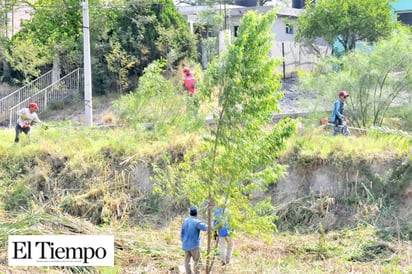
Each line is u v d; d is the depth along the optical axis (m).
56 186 27.62
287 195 25.69
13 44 46.91
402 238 22.56
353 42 43.38
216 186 18.12
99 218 26.17
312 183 25.77
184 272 19.75
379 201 24.34
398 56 29.19
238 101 17.56
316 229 23.95
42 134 30.55
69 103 43.56
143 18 44.44
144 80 31.33
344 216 24.28
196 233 18.89
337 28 42.78
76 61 45.53
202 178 18.27
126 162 27.80
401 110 29.30
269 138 17.70
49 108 42.94
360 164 25.47
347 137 27.06
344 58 30.89
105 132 30.83
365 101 29.58
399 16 50.88
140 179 27.28
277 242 22.84
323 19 43.06
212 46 46.50
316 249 21.70
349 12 42.72
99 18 45.00
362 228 23.50
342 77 29.75
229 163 17.84
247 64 17.39
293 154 26.31
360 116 29.64
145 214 26.17
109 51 44.41
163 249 21.66
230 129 17.73
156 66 31.83
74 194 27.23
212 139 18.31
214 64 17.94
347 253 21.53
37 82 45.81
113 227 24.75
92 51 44.62
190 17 53.19
